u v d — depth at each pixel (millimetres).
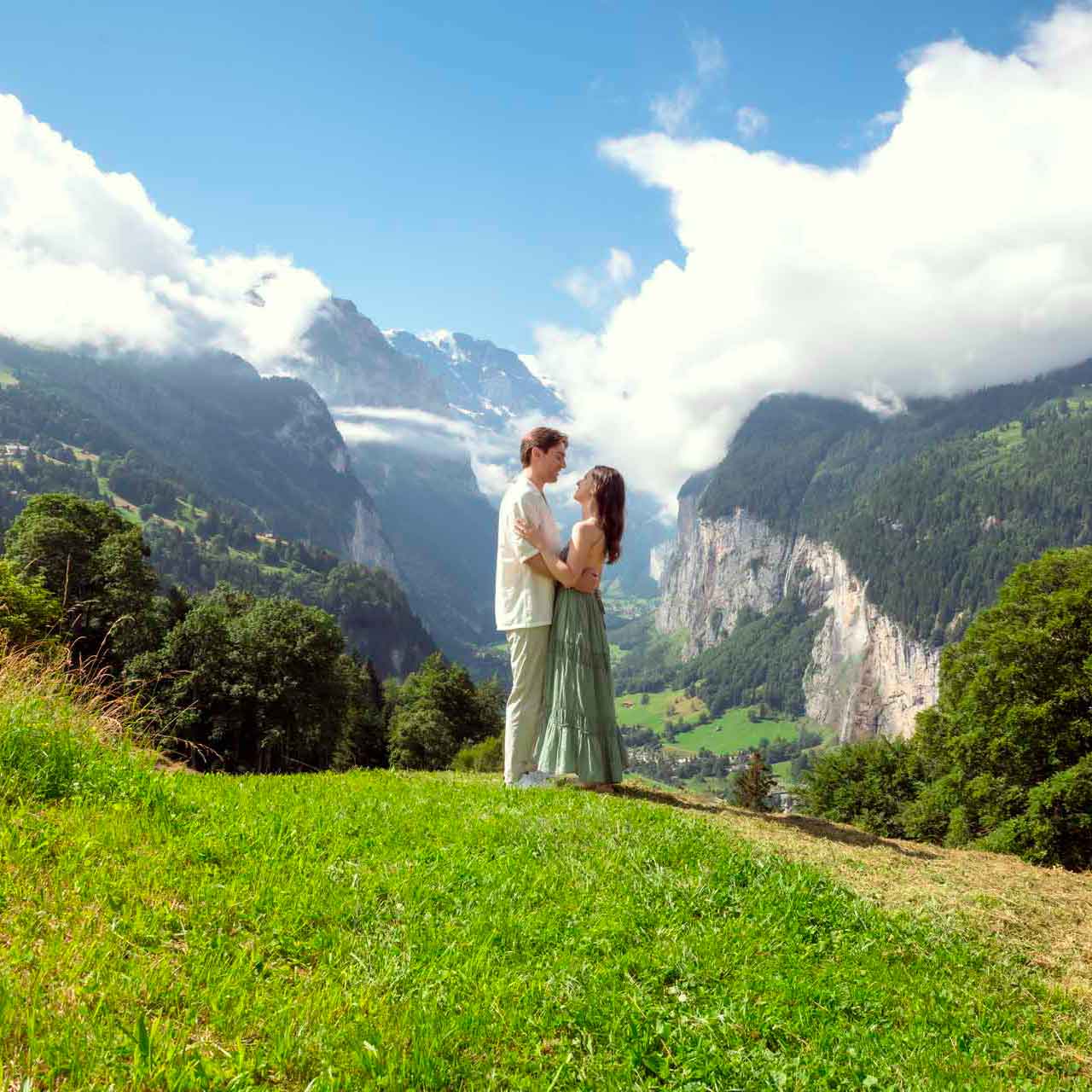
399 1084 3404
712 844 7242
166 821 5641
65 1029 3211
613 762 9336
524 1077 3678
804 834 8969
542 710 9344
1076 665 29500
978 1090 4199
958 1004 5312
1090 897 8484
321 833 6043
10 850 4613
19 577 39625
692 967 4930
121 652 50406
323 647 60625
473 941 4727
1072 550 33562
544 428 9305
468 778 10547
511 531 9219
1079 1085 4539
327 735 62438
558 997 4312
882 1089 4094
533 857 6336
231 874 5035
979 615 35656
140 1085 3035
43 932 3918
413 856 5926
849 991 5086
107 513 55938
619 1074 3822
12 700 6641
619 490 9266
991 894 7801
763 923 5852
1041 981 6008
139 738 7457
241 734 58531
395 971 4254
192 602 70500
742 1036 4352
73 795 5660
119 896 4398
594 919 5336
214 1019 3588
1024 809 29703
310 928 4629
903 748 59719
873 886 7348
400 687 118312
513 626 9234
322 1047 3527
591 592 9383
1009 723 29719
